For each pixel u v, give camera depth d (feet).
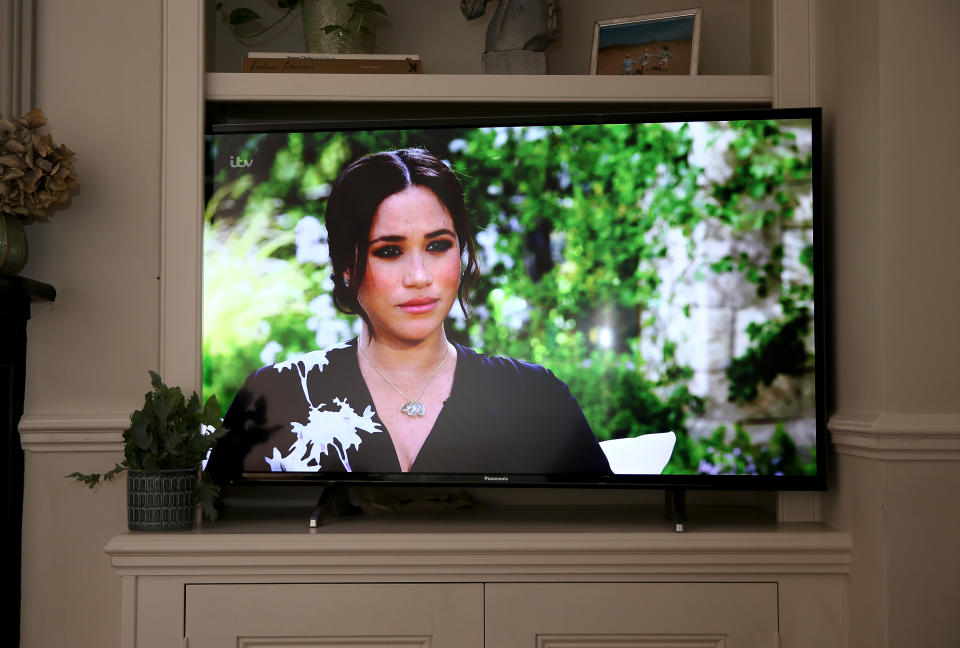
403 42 8.76
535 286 7.50
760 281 7.35
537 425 7.43
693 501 8.60
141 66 8.05
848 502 6.98
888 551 6.37
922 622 6.34
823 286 7.27
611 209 7.48
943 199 6.52
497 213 7.55
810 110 7.34
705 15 8.79
